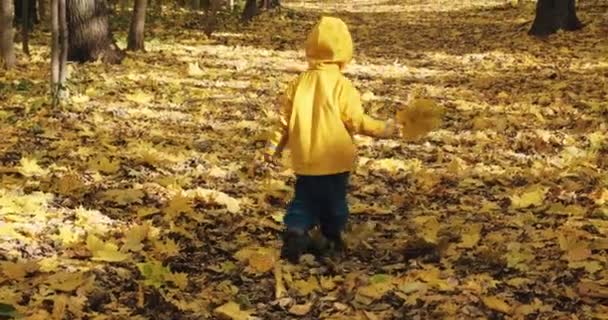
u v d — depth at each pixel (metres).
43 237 5.57
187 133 8.06
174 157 7.23
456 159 7.27
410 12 23.33
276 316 4.87
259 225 5.91
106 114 8.56
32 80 10.41
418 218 6.00
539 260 5.38
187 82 10.54
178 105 9.12
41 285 4.96
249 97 9.72
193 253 5.53
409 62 12.91
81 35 11.73
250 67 12.12
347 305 4.94
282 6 24.66
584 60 12.03
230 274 5.26
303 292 5.07
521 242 5.61
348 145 5.38
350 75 11.56
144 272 5.02
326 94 5.34
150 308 4.86
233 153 7.46
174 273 5.21
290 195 6.44
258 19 20.16
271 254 5.43
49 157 7.15
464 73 11.67
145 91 9.76
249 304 4.94
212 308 4.88
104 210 6.07
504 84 10.53
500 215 6.10
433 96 9.90
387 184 6.79
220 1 21.11
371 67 12.41
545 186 6.60
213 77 11.01
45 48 13.78
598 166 7.05
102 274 5.16
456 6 24.25
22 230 5.61
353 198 6.47
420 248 5.55
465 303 4.89
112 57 11.93
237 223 5.96
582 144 7.66
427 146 7.71
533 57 12.66
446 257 5.45
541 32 14.99
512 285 5.09
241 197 6.43
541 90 9.96
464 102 9.38
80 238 5.56
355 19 21.59
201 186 6.64
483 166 7.14
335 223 5.49
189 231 5.80
